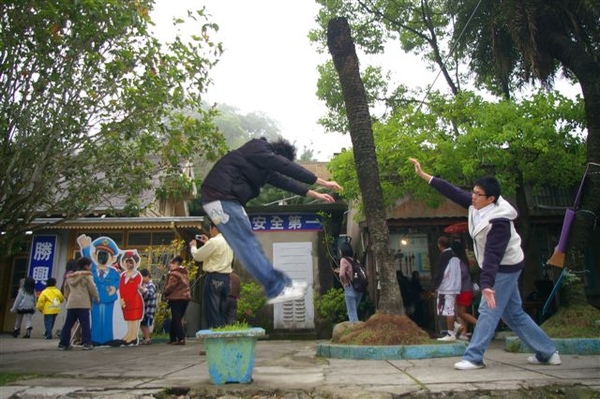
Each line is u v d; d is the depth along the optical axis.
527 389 3.11
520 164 8.66
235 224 3.36
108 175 6.69
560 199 11.21
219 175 3.46
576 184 9.84
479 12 9.80
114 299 8.69
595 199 6.89
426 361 4.82
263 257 3.33
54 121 5.60
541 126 8.23
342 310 10.70
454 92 12.23
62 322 11.47
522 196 9.34
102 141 6.32
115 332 8.56
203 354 6.61
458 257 7.70
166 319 11.12
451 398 3.02
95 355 6.61
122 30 5.73
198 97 6.54
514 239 4.04
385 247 6.32
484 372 3.78
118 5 5.48
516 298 4.16
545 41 8.66
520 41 8.52
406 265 11.59
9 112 5.34
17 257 13.55
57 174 5.95
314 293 11.09
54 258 12.23
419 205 11.23
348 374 3.94
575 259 6.66
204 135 6.75
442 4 12.24
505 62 9.62
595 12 7.63
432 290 7.69
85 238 8.84
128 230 12.55
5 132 5.31
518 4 8.53
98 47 5.83
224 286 6.33
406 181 9.49
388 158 9.23
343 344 5.75
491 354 5.33
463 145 8.52
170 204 15.92
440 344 5.37
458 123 9.48
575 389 3.13
